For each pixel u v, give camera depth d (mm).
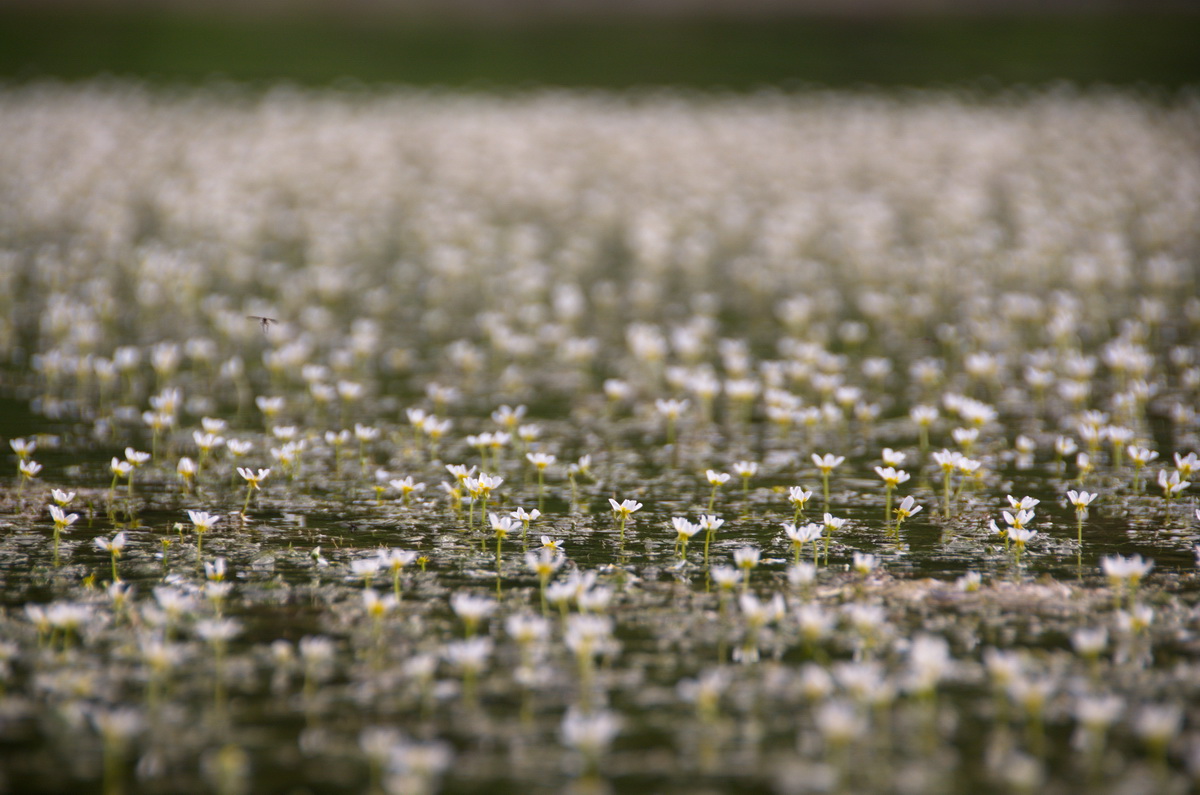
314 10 44750
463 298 15305
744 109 31531
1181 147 25453
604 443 9547
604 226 20234
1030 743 4773
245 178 23250
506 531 6738
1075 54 37938
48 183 21578
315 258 17344
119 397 10664
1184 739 4781
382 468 8773
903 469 8805
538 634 5434
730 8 46594
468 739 4801
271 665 5438
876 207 20656
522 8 46312
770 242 17953
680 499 8102
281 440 9438
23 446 8031
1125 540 7180
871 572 6625
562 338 13352
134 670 5371
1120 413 10211
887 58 38312
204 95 32219
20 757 4633
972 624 5910
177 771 4559
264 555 6895
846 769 4578
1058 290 15406
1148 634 5770
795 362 12117
